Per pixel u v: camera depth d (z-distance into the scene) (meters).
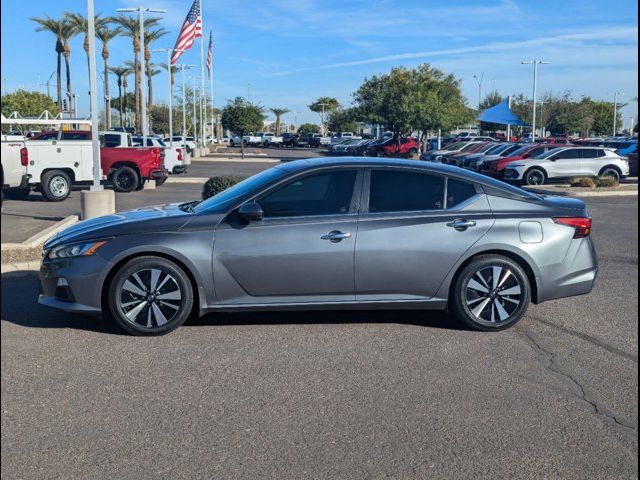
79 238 6.57
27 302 7.85
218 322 7.07
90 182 19.75
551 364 5.96
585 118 68.69
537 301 6.99
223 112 47.25
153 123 67.94
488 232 6.78
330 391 5.28
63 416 4.80
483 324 6.86
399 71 48.25
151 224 6.56
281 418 4.79
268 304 6.64
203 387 5.34
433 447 4.39
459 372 5.73
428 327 7.03
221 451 4.30
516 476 4.05
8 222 13.80
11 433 4.54
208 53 55.41
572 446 4.43
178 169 27.81
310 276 6.59
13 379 5.48
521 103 72.44
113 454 4.26
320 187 6.78
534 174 27.12
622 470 4.13
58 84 51.75
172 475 4.01
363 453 4.29
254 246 6.51
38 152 18.39
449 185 6.92
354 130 96.94
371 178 6.83
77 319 7.16
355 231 6.62
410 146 49.28
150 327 6.53
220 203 6.81
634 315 7.59
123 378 5.52
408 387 5.38
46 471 4.05
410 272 6.70
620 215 17.50
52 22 49.88
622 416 4.90
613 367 5.90
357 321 7.20
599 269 10.30
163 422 4.71
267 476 4.00
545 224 6.89
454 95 47.53
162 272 6.49
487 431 4.62
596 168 27.47
